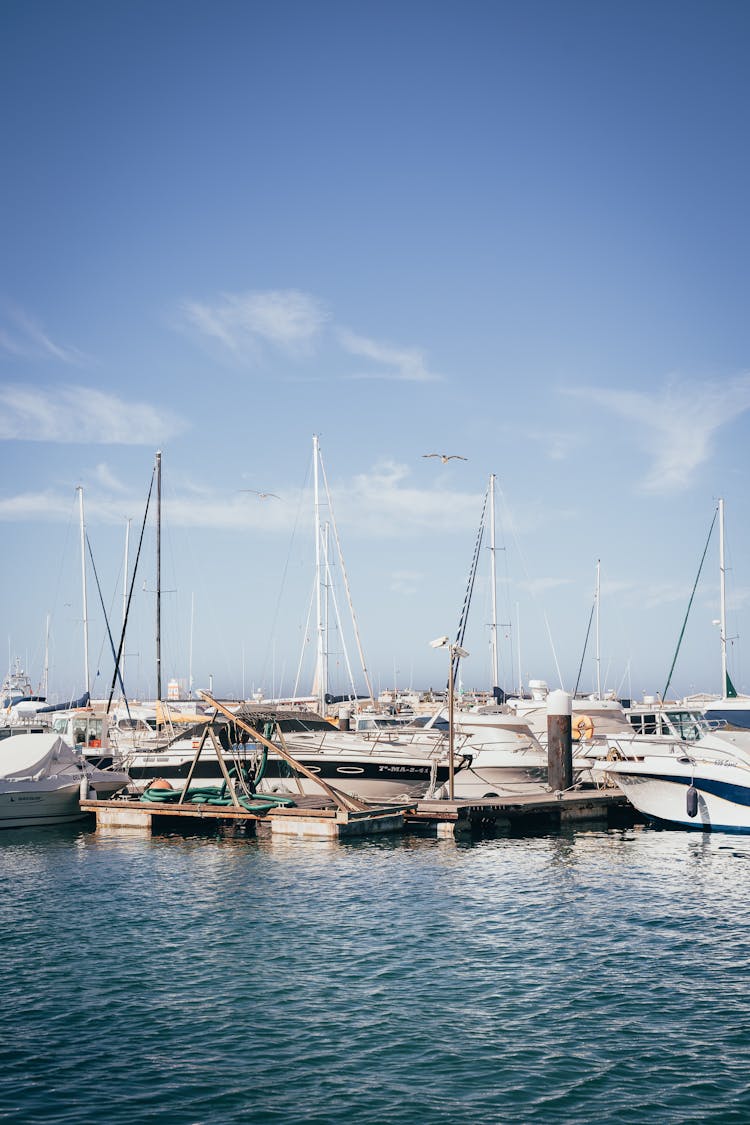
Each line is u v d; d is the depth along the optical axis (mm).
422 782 34906
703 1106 12336
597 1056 13836
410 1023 15055
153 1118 12023
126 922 21031
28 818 34250
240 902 22797
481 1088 12828
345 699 64375
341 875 25875
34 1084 12969
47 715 49844
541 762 37438
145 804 33219
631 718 37906
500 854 29062
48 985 16844
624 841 31406
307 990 16562
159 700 54281
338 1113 12148
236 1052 13977
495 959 18297
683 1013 15484
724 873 26203
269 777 35969
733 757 32438
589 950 18906
